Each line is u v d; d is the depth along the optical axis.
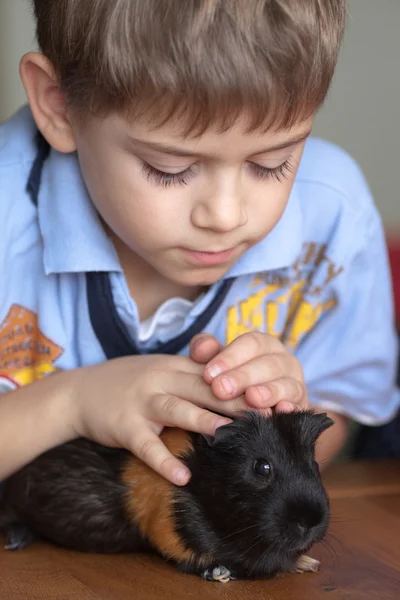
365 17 1.79
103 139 0.84
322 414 0.88
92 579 0.83
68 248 0.94
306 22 0.81
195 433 0.87
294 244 0.98
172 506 0.85
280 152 0.83
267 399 0.86
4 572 0.85
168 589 0.82
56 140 0.90
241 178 0.83
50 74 0.87
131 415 0.89
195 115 0.79
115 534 0.88
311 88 0.82
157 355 0.93
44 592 0.81
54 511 0.89
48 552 0.89
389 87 1.84
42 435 0.91
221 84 0.79
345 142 1.85
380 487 0.99
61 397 0.92
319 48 0.82
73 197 0.94
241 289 1.00
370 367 1.08
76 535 0.89
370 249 1.05
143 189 0.83
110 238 0.95
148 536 0.87
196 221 0.83
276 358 0.90
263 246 0.97
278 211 0.86
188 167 0.82
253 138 0.81
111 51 0.80
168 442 0.88
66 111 0.88
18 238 0.96
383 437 1.23
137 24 0.79
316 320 1.05
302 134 0.83
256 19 0.79
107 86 0.81
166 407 0.87
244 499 0.84
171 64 0.79
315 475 0.85
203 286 0.99
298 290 1.04
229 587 0.83
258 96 0.79
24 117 0.99
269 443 0.85
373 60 1.82
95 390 0.91
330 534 0.90
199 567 0.85
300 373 0.91
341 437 1.09
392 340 1.10
